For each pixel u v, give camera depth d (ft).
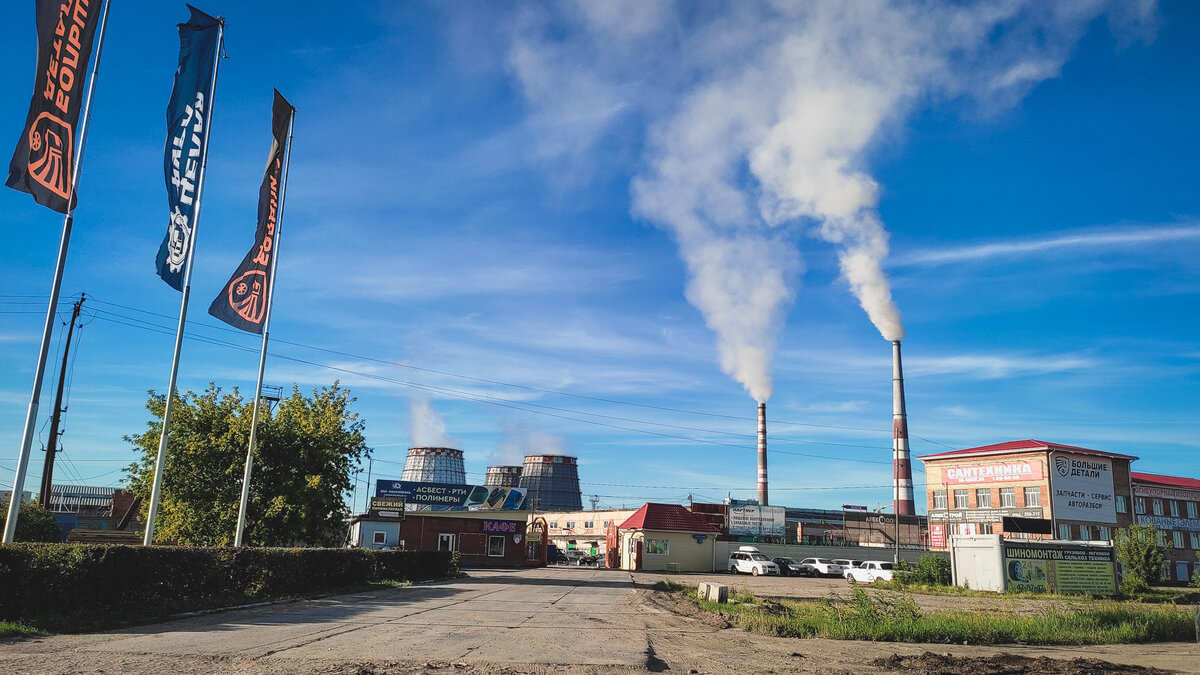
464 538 199.93
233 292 82.53
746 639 57.82
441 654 42.65
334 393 117.80
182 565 64.85
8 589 47.75
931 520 241.35
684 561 214.69
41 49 54.34
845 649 54.24
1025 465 223.30
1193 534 248.93
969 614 75.66
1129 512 231.91
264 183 86.84
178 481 104.58
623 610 78.79
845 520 272.51
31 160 53.36
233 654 40.16
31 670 34.01
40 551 50.44
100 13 58.54
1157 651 59.16
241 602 70.28
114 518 224.12
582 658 43.45
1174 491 248.32
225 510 103.50
